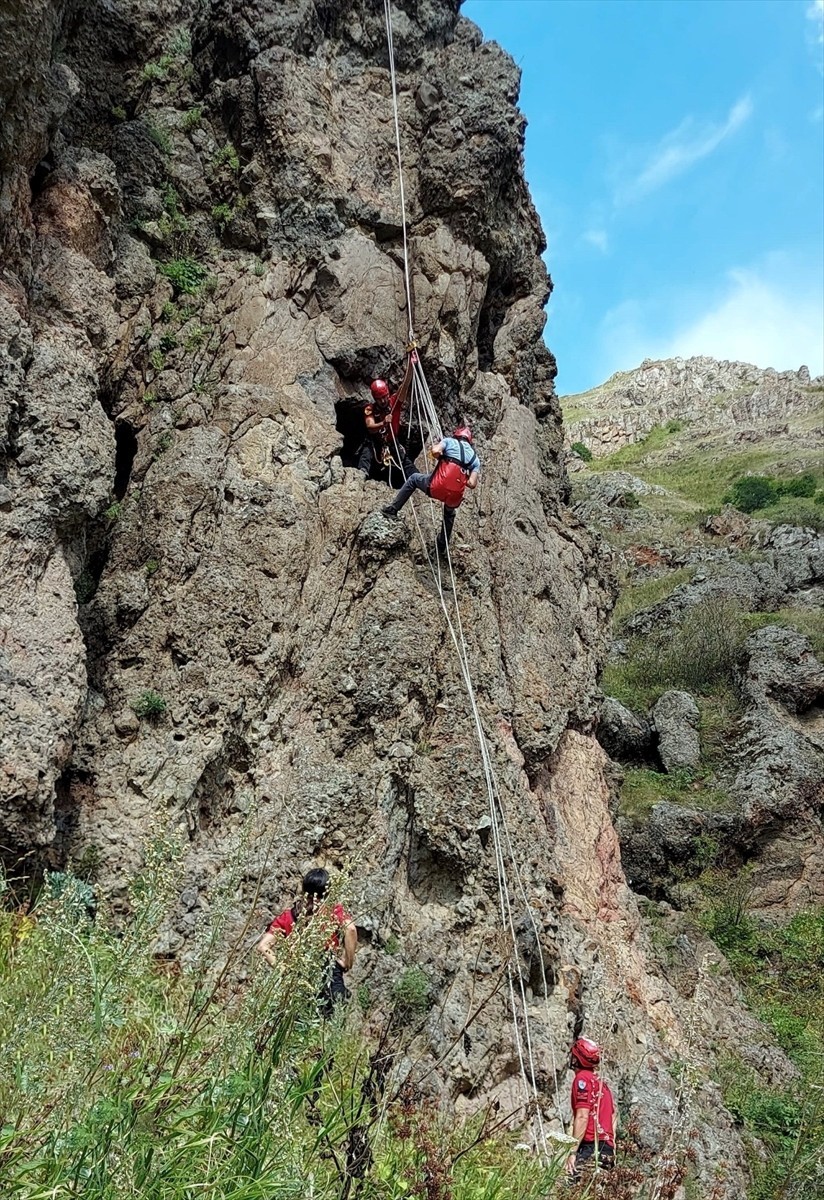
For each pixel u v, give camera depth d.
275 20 10.05
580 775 10.53
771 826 17.16
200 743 7.58
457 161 10.66
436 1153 4.76
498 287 11.77
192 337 9.16
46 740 6.43
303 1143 4.03
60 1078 3.49
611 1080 8.09
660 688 21.27
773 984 14.66
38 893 6.45
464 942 7.77
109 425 7.73
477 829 8.05
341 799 7.77
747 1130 9.66
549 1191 5.19
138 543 8.21
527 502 10.80
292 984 3.81
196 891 7.02
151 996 4.57
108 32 9.55
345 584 8.71
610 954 9.23
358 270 9.95
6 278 7.33
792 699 19.72
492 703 9.03
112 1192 3.21
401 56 11.04
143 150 9.42
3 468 7.06
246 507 8.45
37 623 6.81
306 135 9.93
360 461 9.88
